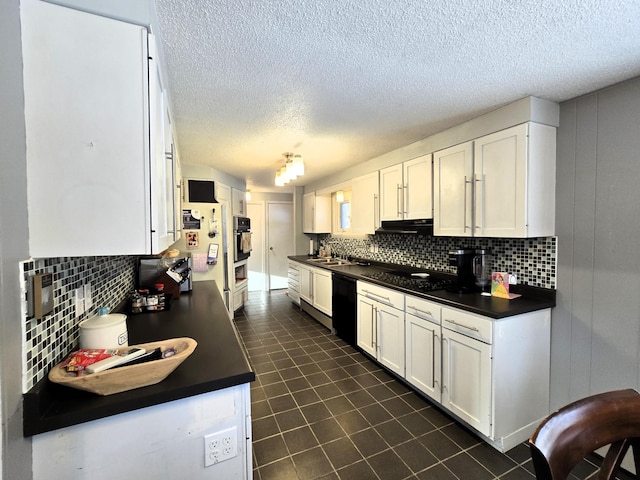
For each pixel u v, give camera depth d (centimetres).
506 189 190
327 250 532
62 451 80
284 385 248
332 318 368
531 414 185
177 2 101
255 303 542
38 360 83
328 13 107
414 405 218
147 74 88
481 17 109
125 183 86
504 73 151
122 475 86
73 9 81
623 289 161
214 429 97
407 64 143
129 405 84
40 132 80
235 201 475
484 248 238
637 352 157
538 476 72
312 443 180
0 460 64
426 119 214
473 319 180
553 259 191
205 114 204
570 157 182
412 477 155
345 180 392
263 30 117
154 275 232
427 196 253
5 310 67
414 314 228
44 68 80
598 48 129
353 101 184
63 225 82
